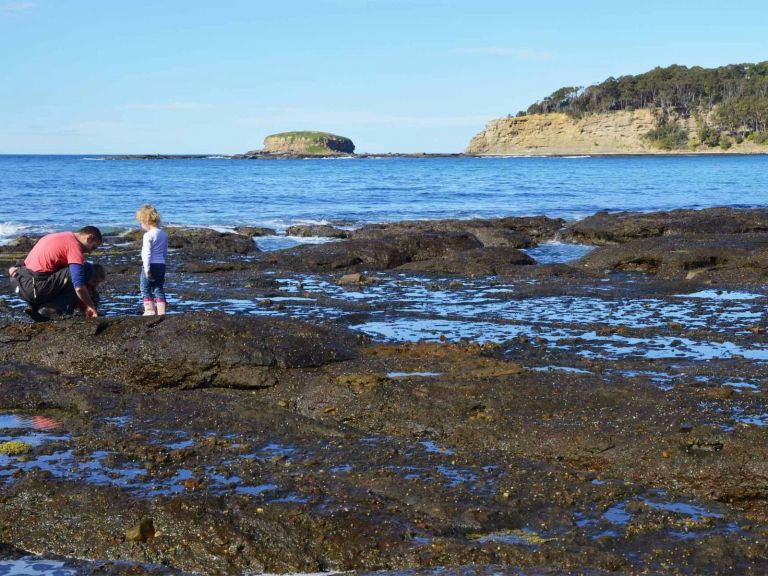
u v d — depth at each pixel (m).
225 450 8.88
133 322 10.81
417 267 16.72
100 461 8.72
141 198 37.81
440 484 8.19
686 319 12.67
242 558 7.06
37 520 7.66
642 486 8.29
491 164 106.88
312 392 9.77
